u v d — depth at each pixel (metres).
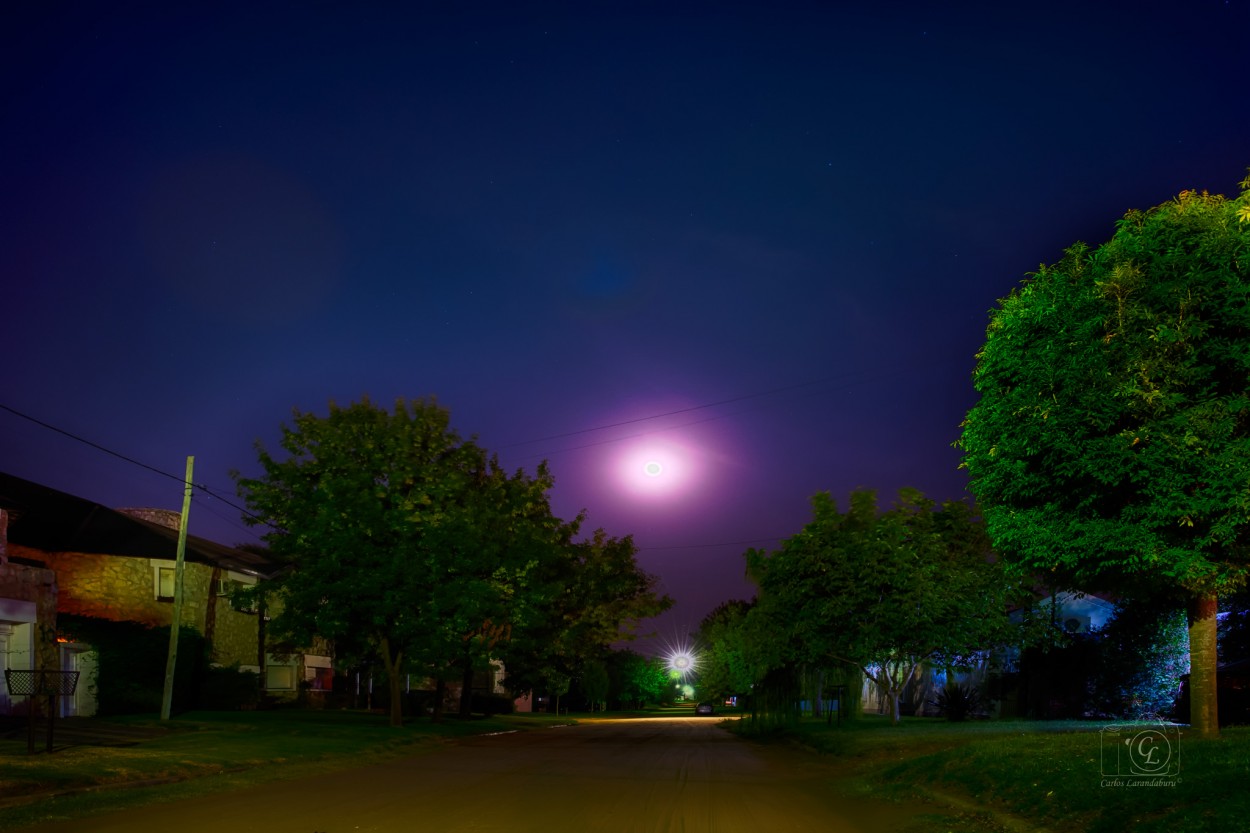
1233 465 11.89
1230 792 9.23
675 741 30.64
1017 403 13.34
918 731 23.27
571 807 13.33
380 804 13.57
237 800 13.97
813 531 26.22
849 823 12.07
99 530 35.88
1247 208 12.48
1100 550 12.99
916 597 24.55
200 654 36.00
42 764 15.39
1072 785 11.16
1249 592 22.83
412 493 30.48
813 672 31.62
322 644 47.09
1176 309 12.60
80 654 29.20
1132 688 27.16
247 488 30.83
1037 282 13.84
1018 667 32.19
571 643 46.03
